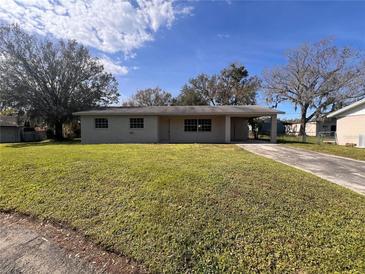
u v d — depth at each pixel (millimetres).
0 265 2359
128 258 2445
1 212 3670
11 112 20141
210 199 3584
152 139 15461
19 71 17797
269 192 3854
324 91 24062
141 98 39938
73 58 18969
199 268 2225
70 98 19375
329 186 4270
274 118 14930
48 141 19281
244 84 31688
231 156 7496
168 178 4504
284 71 25406
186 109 16000
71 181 4551
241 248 2469
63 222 3242
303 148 11320
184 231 2803
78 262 2412
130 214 3268
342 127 14070
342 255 2277
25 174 5027
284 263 2207
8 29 17109
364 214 3162
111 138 15445
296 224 2887
